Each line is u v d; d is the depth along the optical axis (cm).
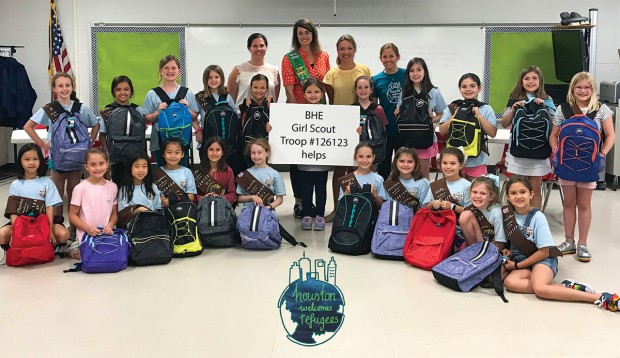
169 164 473
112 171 477
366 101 507
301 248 465
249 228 451
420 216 429
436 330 317
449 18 816
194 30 812
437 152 521
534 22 812
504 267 385
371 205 452
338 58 541
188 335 311
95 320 330
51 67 807
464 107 480
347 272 408
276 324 324
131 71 816
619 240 488
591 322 328
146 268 418
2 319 332
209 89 516
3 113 747
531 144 449
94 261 406
